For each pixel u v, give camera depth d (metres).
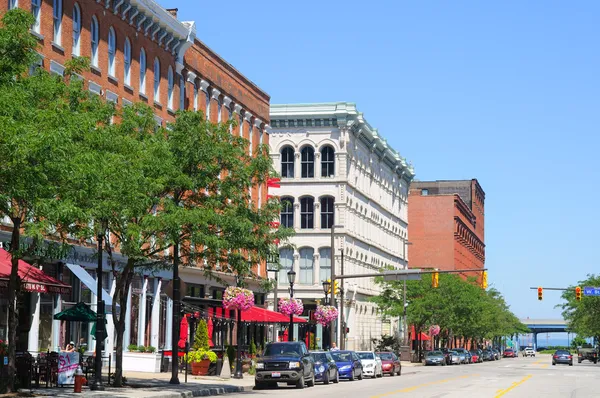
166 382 39.16
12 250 27.06
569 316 125.81
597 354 126.31
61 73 42.00
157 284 53.75
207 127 35.56
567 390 43.47
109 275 47.56
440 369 80.44
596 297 113.19
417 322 100.31
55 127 24.08
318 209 93.00
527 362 126.25
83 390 31.62
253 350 61.16
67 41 42.84
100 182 26.56
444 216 166.25
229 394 36.19
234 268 36.47
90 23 45.22
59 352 35.41
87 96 31.47
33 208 24.72
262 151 37.53
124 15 48.78
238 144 36.91
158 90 53.47
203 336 48.31
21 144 21.91
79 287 44.56
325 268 92.56
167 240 33.16
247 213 36.19
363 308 102.00
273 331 76.94
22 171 22.81
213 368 48.59
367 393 37.72
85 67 30.94
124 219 32.09
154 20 51.97
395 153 119.25
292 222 93.50
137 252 32.56
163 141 34.09
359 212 99.00
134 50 50.19
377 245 107.50
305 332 90.00
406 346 98.44
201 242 33.84
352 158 96.00
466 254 185.00
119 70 48.34
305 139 93.62
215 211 36.09
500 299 169.62
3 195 22.97
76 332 44.84
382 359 62.50
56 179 24.72
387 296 99.75
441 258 165.62
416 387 44.03
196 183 34.91
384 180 113.75
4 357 28.30
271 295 92.38
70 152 24.95
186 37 55.97
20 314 40.09
